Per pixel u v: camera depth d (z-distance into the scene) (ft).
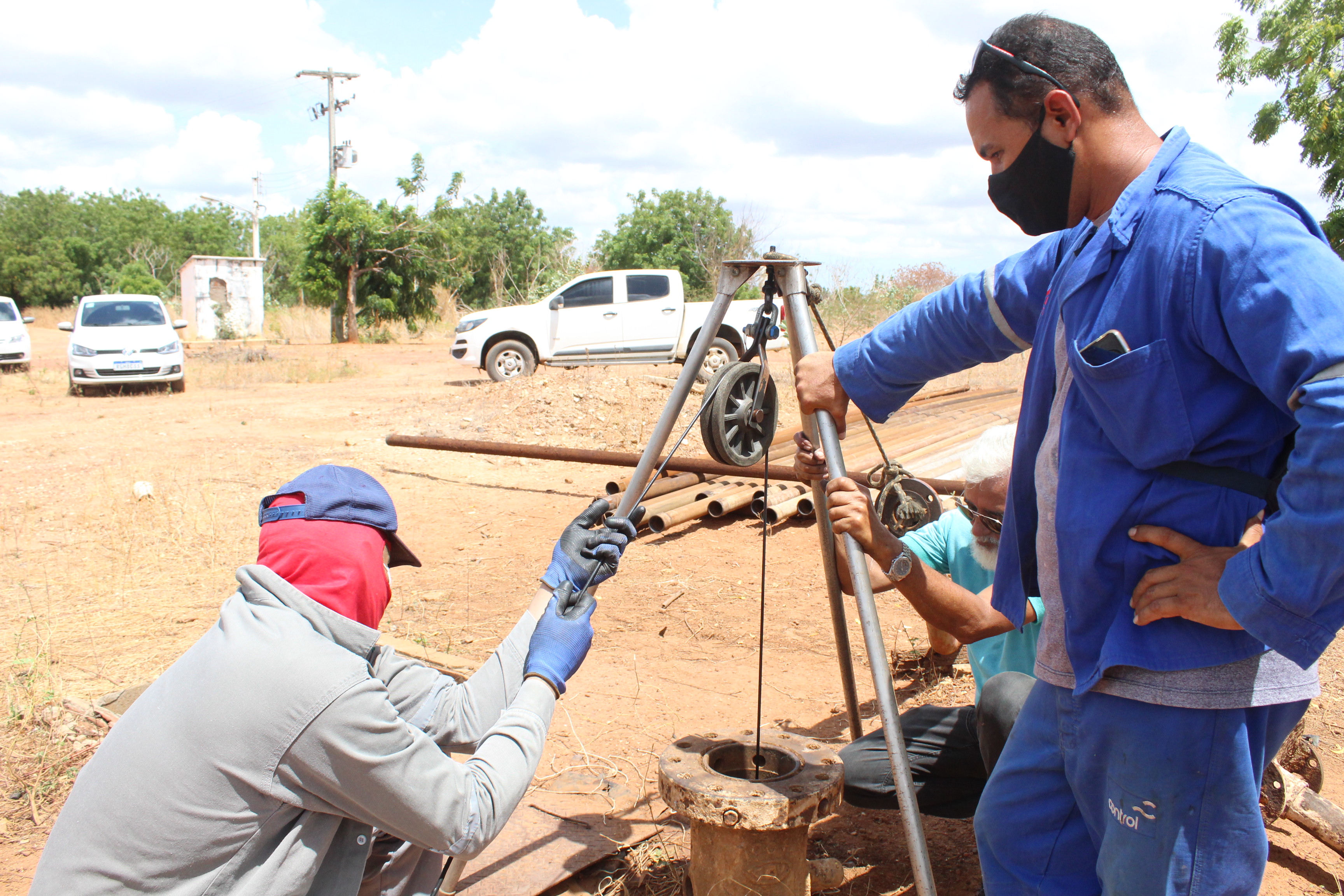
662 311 51.78
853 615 16.98
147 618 16.80
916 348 7.47
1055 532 5.98
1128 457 5.42
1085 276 5.58
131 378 47.01
